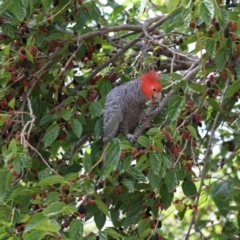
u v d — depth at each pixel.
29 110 10.40
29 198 9.53
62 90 11.09
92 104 10.70
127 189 10.16
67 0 10.84
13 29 10.71
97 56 12.24
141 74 11.48
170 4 9.50
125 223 10.13
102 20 13.29
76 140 11.23
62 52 10.96
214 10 9.06
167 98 10.58
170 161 9.37
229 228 13.56
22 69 10.45
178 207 10.48
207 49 9.93
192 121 10.11
